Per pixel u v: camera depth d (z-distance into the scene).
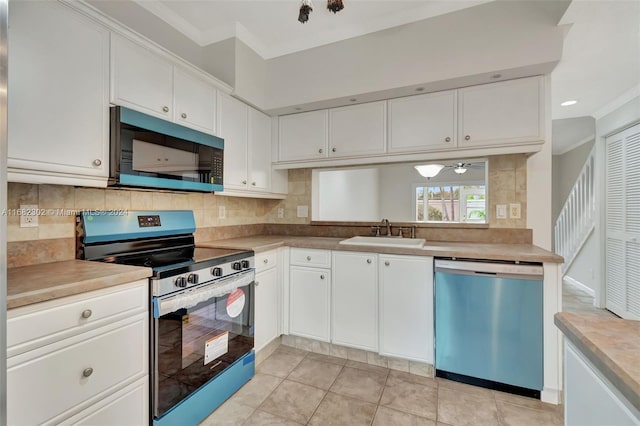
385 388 1.93
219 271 1.73
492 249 1.97
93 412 1.15
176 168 1.79
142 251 1.85
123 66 1.55
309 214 3.01
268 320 2.29
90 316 1.14
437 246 2.13
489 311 1.85
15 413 0.94
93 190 1.68
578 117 3.65
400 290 2.09
